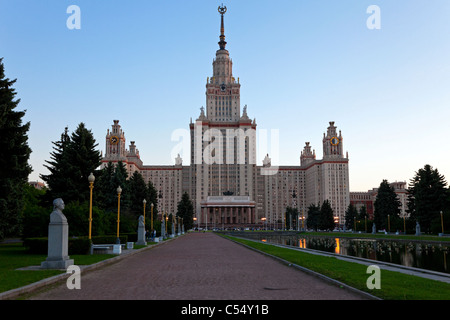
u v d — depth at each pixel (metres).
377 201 131.00
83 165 58.22
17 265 24.64
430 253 49.34
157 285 17.53
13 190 44.00
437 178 100.44
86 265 24.59
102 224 50.41
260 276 20.69
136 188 95.56
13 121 43.56
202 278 19.86
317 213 191.75
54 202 23.66
